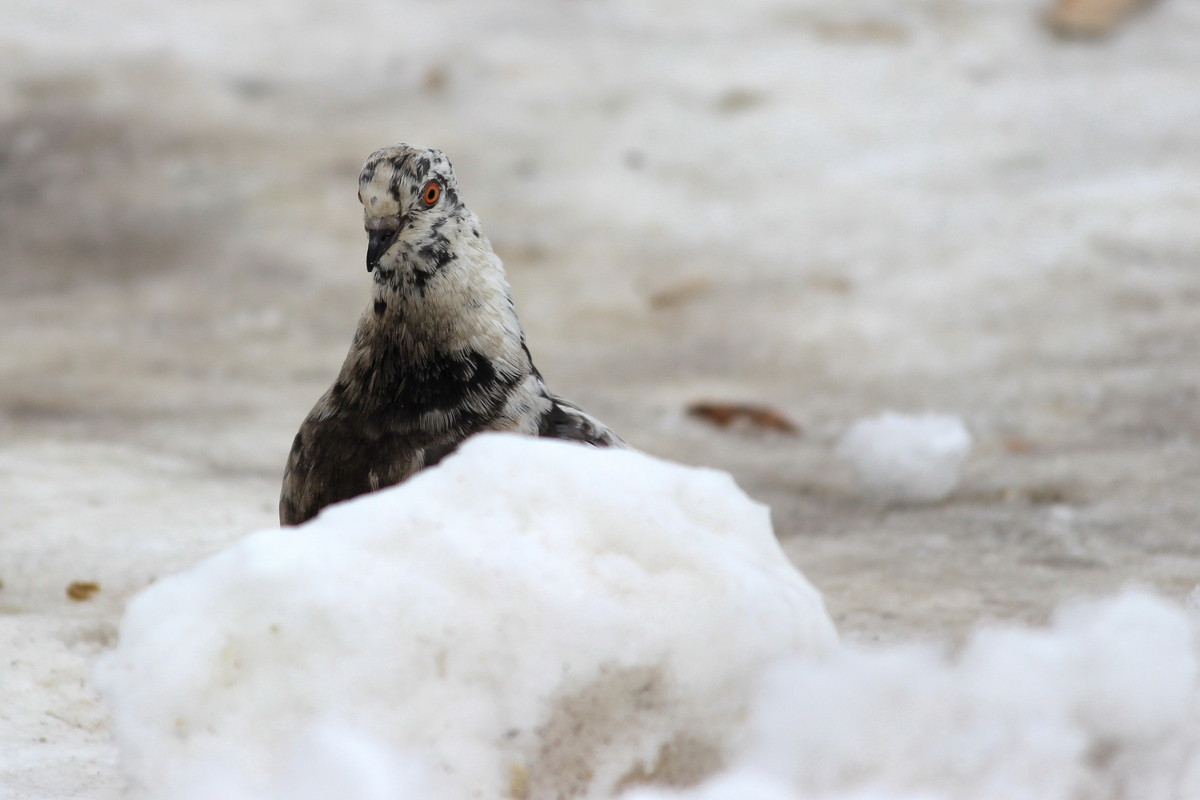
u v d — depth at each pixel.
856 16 48.09
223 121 41.88
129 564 16.91
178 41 46.78
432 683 8.48
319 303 31.83
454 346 12.26
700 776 8.79
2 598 15.71
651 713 8.64
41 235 35.66
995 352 27.05
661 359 28.25
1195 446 21.70
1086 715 8.98
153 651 8.49
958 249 32.25
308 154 39.84
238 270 33.72
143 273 33.66
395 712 8.41
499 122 41.69
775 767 8.72
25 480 19.98
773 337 28.91
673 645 8.64
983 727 8.87
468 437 12.09
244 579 8.61
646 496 9.41
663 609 8.70
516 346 12.58
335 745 8.00
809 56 44.94
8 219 36.44
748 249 33.66
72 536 17.75
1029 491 20.19
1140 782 8.98
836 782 8.69
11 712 12.76
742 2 50.22
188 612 8.59
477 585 8.65
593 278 32.59
